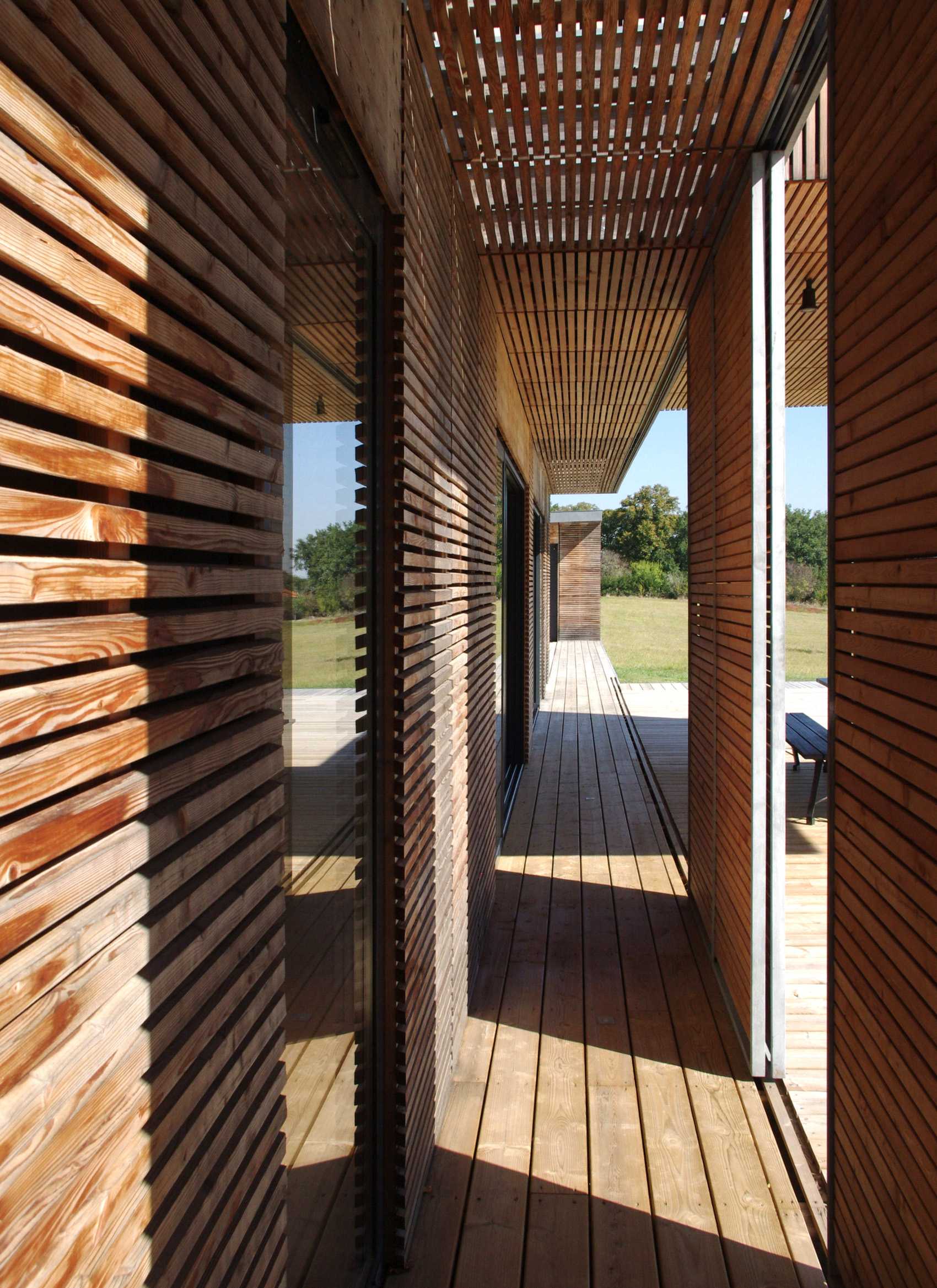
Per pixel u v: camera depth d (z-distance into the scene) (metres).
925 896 1.66
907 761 1.74
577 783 7.66
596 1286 2.25
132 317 0.84
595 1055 3.33
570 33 2.38
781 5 2.28
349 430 1.99
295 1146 1.69
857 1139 2.07
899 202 1.72
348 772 2.03
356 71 1.74
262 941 1.21
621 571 42.50
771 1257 2.34
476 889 3.91
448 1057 3.05
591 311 4.79
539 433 9.01
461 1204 2.54
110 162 0.81
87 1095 0.76
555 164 3.09
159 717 0.90
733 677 3.59
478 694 3.97
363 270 2.11
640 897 4.94
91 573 0.77
